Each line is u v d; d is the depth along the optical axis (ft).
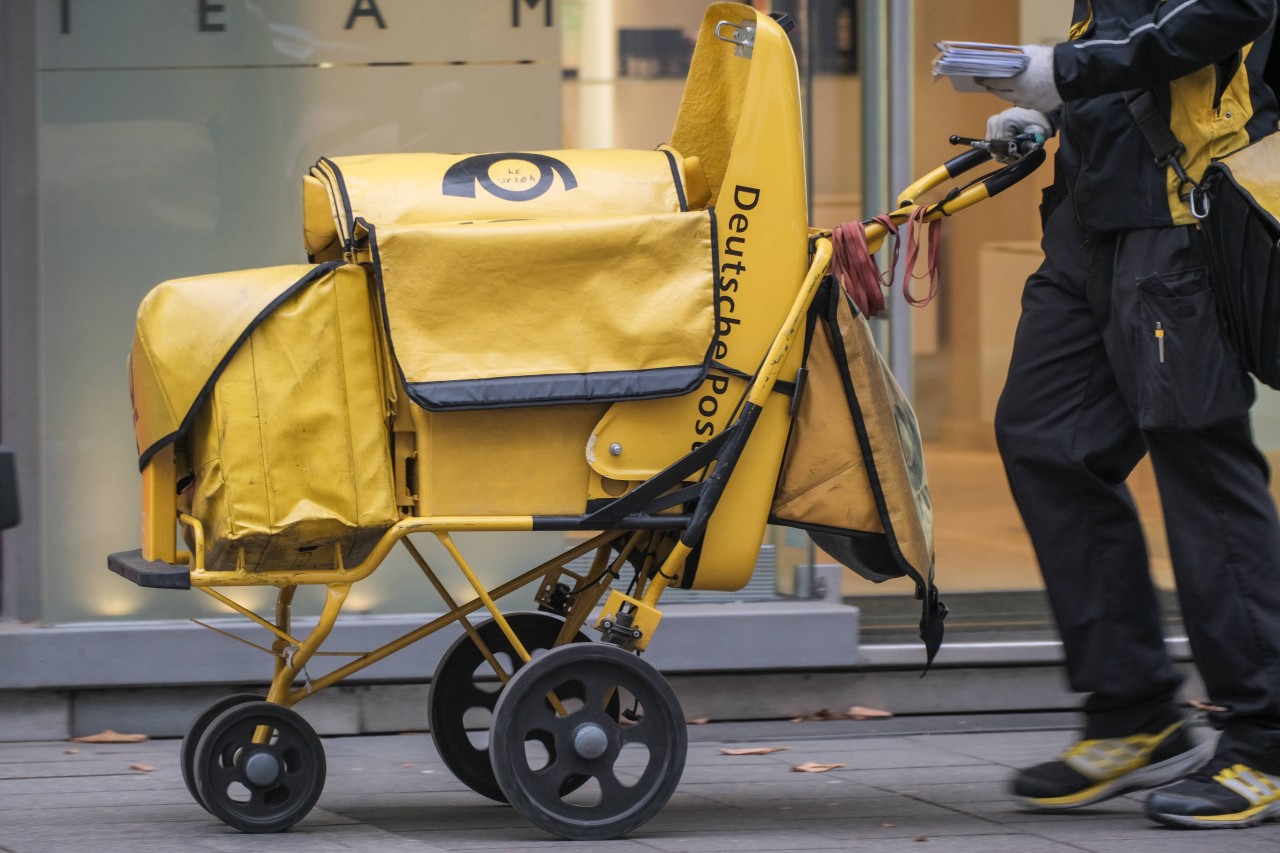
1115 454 32.96
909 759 40.70
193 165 44.88
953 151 49.65
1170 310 31.07
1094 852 29.89
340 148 45.47
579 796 35.99
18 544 44.37
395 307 29.27
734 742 43.14
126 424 44.60
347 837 31.32
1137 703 33.27
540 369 29.71
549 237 29.71
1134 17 30.91
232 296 29.30
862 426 31.73
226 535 29.07
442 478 30.07
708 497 30.40
